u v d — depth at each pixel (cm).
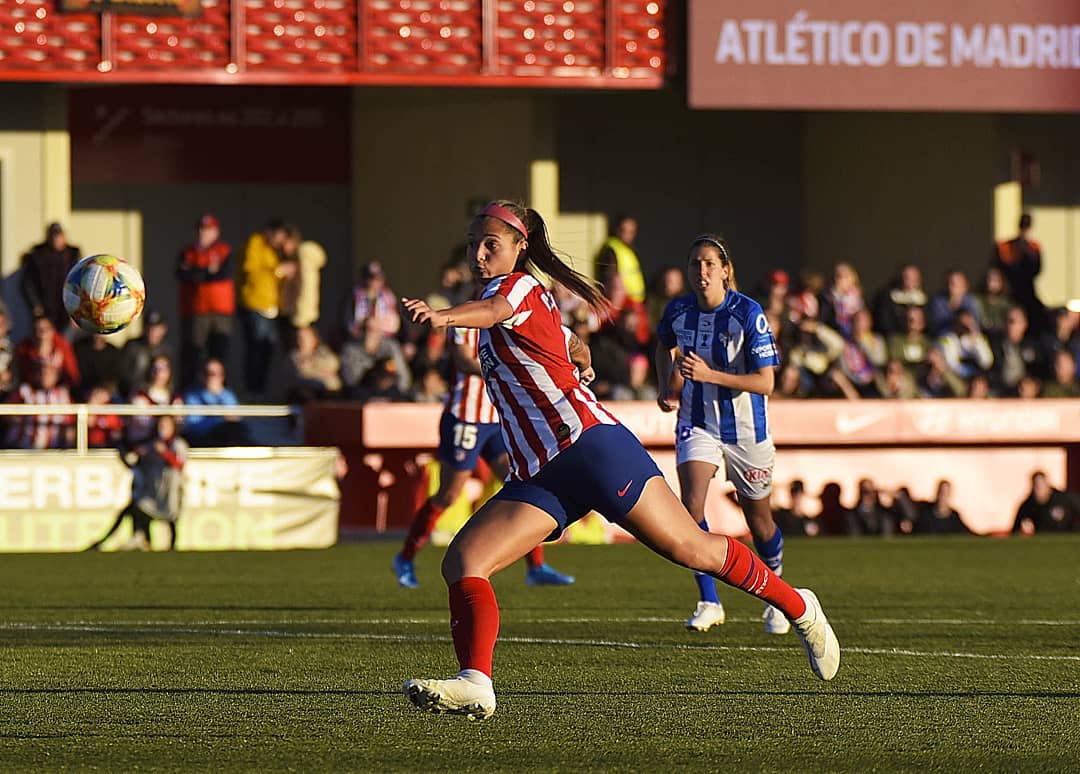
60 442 5428
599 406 2134
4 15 5888
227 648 3017
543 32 6303
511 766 2006
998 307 6438
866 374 6112
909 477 5981
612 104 7706
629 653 2966
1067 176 7369
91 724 2266
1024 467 6084
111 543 5153
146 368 5634
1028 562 4816
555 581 4125
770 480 3266
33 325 5731
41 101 6331
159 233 7481
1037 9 6556
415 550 4081
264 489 5278
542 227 2188
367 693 2523
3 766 1986
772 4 6384
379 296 6006
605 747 2125
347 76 6144
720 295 3225
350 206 7712
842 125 7825
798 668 2792
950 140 7312
